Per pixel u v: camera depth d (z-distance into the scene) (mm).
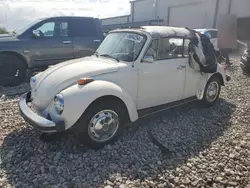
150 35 4086
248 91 6793
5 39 6977
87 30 8141
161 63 4254
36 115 3359
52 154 3395
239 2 18453
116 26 28703
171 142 3834
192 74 4809
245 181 2904
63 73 3676
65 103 3184
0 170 3059
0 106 5375
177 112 5082
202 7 21406
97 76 3611
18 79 7285
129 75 3852
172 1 24750
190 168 3164
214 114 5039
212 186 2814
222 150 3615
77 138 3648
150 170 3105
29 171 3041
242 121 4707
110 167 3125
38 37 7332
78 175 2969
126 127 4285
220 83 5562
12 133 4031
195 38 4734
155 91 4258
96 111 3408
